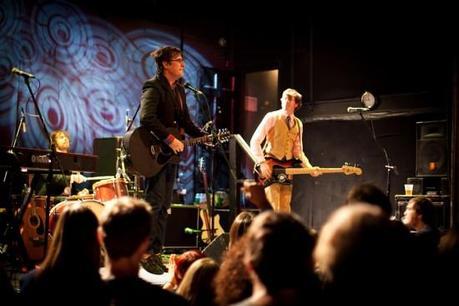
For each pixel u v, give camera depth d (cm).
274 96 1040
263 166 521
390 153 769
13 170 440
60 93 744
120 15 811
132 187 587
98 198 522
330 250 152
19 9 711
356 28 822
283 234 160
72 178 626
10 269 473
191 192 862
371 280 150
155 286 213
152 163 446
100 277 226
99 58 787
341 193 805
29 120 710
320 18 858
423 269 219
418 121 748
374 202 283
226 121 920
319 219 822
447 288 226
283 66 893
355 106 808
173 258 370
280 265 158
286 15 889
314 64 861
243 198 691
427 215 394
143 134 447
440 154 695
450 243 238
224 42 922
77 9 767
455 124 688
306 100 864
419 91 755
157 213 448
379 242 150
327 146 829
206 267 252
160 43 854
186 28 884
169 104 456
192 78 886
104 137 786
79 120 761
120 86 808
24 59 712
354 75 820
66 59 752
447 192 685
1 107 691
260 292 162
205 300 249
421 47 758
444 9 725
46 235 433
